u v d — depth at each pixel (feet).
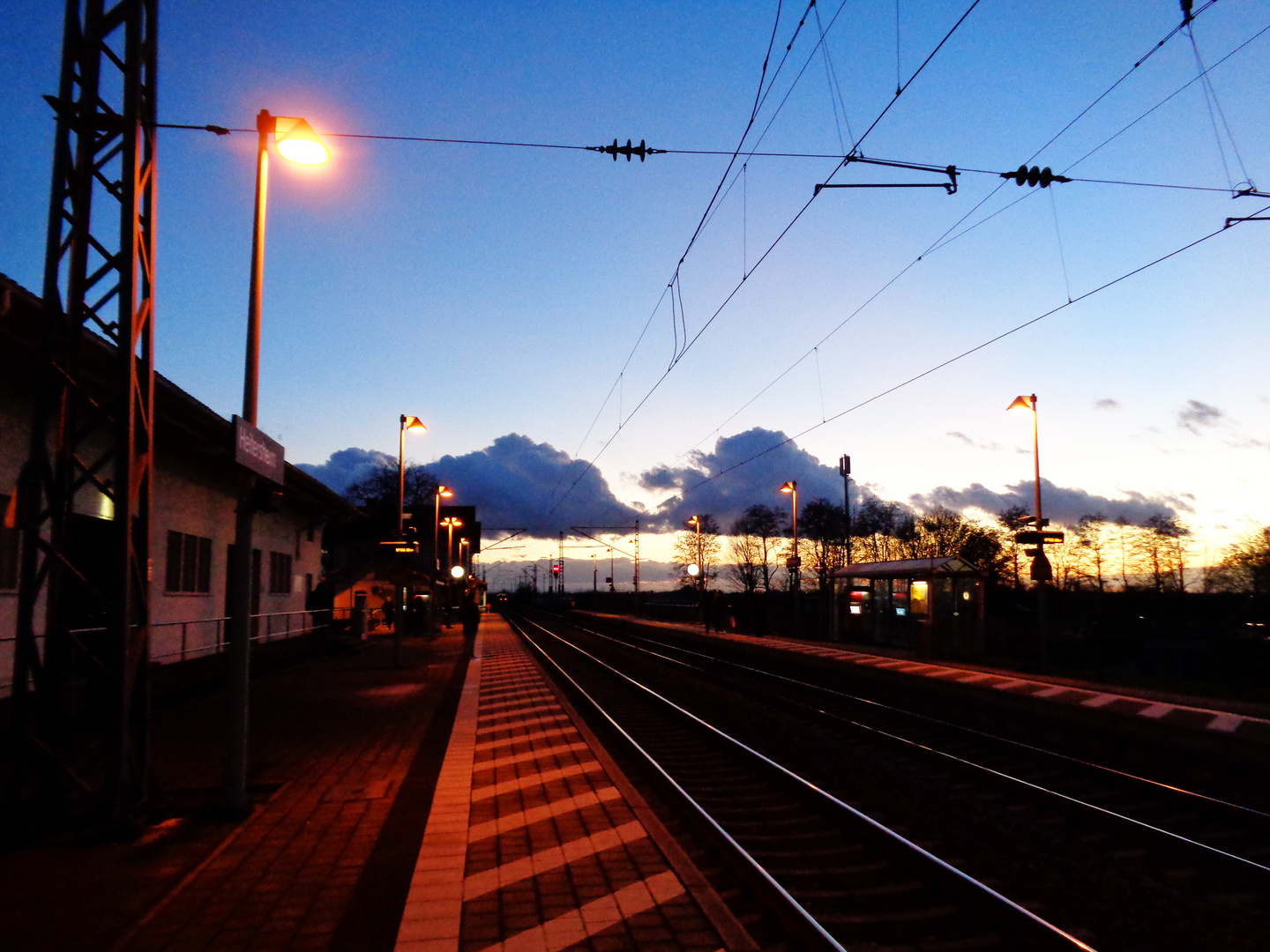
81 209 24.23
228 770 25.20
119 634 23.35
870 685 65.82
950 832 25.59
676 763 37.14
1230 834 25.49
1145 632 91.45
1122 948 17.26
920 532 200.44
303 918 17.34
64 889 18.93
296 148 27.84
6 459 39.32
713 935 16.49
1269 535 129.59
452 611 197.57
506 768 32.65
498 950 15.87
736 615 144.97
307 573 102.58
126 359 24.09
